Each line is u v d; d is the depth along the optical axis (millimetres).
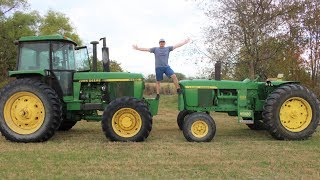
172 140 8141
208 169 5602
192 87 8641
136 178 5117
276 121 8141
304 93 8242
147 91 12141
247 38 15469
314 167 5719
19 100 8023
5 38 31125
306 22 15055
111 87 8602
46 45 8391
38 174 5254
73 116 8766
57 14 35000
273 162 6008
